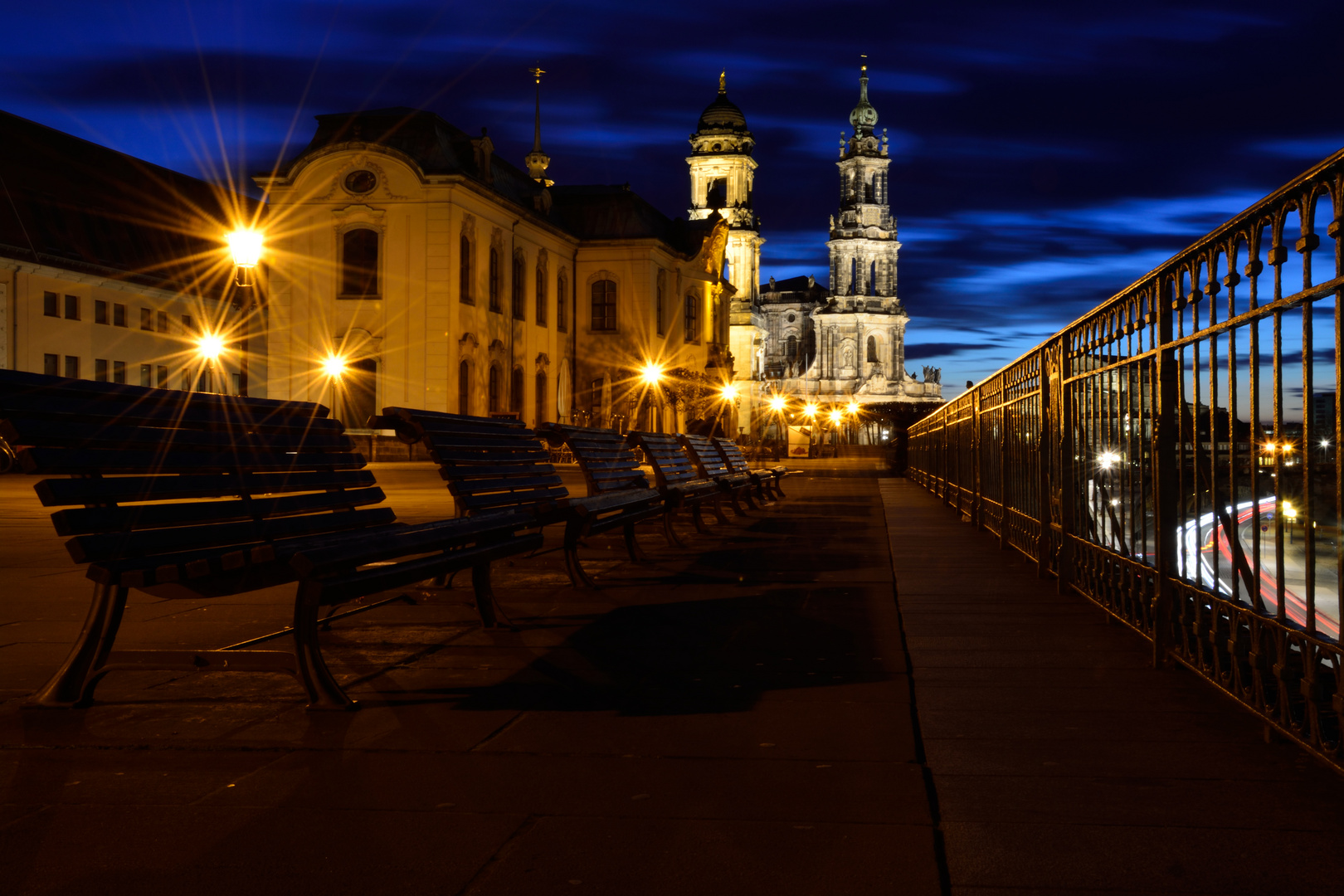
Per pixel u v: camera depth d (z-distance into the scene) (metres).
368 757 3.86
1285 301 3.54
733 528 13.56
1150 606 5.57
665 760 3.82
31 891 2.75
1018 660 5.51
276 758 3.84
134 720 4.34
